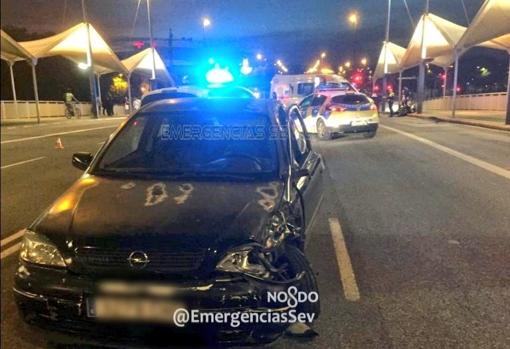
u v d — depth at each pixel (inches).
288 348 126.9
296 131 194.1
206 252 111.7
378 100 1631.4
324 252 194.7
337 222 235.1
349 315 142.4
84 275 113.0
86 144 595.5
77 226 120.0
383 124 851.4
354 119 584.7
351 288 160.4
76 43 1206.3
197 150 167.3
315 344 127.8
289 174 149.6
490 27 706.8
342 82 983.0
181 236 114.2
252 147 165.2
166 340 110.2
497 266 175.9
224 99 188.7
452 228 220.7
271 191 137.5
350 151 490.6
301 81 1000.2
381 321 138.6
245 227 117.6
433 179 330.3
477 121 793.6
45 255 117.1
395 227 225.0
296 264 124.4
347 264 181.3
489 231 215.0
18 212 265.4
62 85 1830.7
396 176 346.0
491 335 130.0
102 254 112.9
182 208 125.7
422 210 252.4
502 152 444.1
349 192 299.7
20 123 1042.7
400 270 174.7
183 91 372.8
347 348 125.9
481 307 145.4
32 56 1011.9
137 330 110.1
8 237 222.2
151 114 181.0
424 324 136.5
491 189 294.8
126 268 111.3
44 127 903.7
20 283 116.4
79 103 1466.5
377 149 498.0
